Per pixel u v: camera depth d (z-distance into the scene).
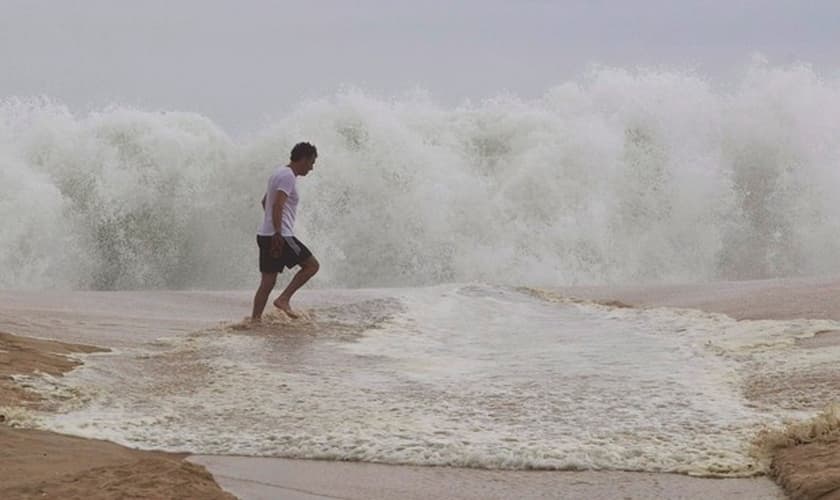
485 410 8.20
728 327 12.05
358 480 6.31
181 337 11.92
